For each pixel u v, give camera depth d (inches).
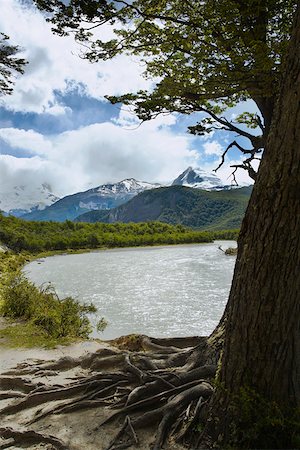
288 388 161.5
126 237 4215.1
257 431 154.2
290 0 223.3
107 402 234.1
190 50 261.1
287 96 145.3
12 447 204.1
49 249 3577.8
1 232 3166.8
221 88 247.6
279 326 156.0
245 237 165.2
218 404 174.7
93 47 263.1
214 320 746.2
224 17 231.9
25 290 578.9
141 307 884.0
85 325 526.9
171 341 365.7
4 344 416.2
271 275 153.3
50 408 234.1
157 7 259.3
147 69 282.8
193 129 286.5
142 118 277.0
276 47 220.7
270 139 152.3
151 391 227.1
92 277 1513.3
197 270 1599.4
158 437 188.1
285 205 146.9
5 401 262.4
